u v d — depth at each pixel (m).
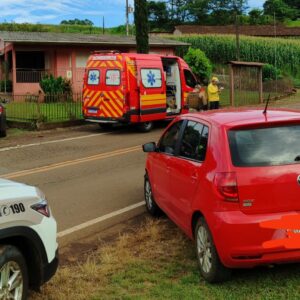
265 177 4.84
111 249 6.36
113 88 17.44
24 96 22.50
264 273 5.33
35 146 15.00
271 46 52.97
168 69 19.47
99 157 13.09
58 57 29.64
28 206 4.35
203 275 5.27
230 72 28.41
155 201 7.43
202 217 5.27
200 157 5.51
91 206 8.53
